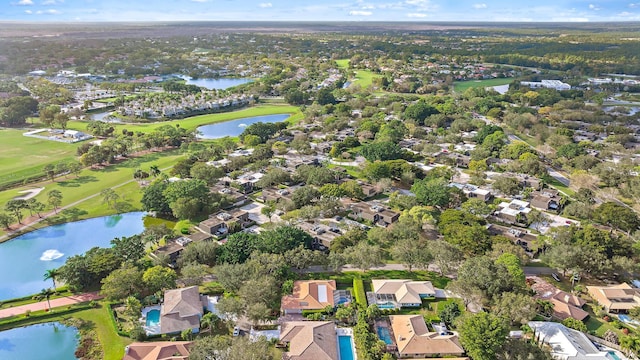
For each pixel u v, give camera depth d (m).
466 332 110.00
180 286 142.50
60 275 139.50
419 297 135.88
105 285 131.88
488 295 130.12
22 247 174.25
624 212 178.38
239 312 123.38
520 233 176.00
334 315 129.50
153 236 164.38
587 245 152.62
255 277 135.62
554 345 113.88
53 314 129.25
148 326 125.00
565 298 134.38
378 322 126.50
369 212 193.25
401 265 158.38
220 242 173.12
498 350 106.19
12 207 186.50
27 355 116.19
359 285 143.12
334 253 152.12
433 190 199.38
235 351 104.44
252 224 190.25
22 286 149.00
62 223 193.38
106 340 119.38
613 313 131.75
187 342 114.12
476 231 159.50
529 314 119.88
